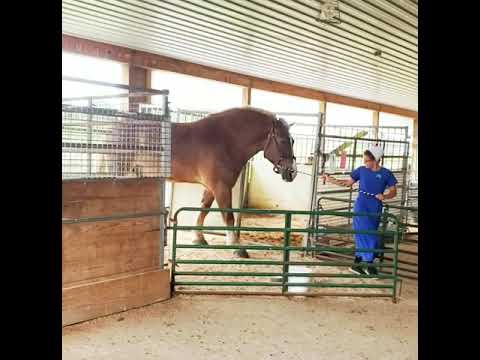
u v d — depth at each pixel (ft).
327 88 41.14
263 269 17.99
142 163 13.09
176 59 30.07
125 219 12.57
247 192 34.30
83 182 11.54
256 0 18.80
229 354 10.29
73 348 10.17
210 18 21.20
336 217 23.90
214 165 18.79
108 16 21.13
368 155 16.70
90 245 11.81
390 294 15.40
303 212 14.44
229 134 19.06
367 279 17.38
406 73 33.40
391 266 15.12
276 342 11.10
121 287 12.46
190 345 10.67
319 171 20.74
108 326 11.53
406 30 22.43
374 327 12.46
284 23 21.72
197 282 14.23
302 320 12.72
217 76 32.94
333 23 19.74
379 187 16.52
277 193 33.65
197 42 25.63
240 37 24.44
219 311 13.07
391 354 10.69
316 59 29.40
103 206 12.05
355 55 28.07
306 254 20.94
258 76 35.78
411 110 58.29
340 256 21.03
